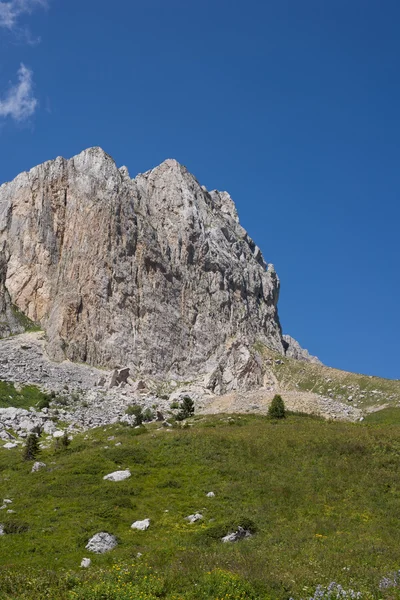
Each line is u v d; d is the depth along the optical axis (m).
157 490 43.81
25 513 40.09
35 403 93.69
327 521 38.94
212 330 141.62
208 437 54.97
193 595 26.92
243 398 93.56
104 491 42.88
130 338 127.31
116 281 131.38
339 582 28.39
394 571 30.03
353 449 51.50
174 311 137.12
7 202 146.75
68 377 110.94
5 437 69.19
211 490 43.84
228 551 33.16
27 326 129.62
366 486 44.91
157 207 151.38
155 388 120.81
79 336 123.94
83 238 135.12
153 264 137.50
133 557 33.06
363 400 125.00
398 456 50.19
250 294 167.88
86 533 36.12
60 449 59.72
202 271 148.00
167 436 56.97
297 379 138.62
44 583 28.23
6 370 105.50
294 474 47.09
